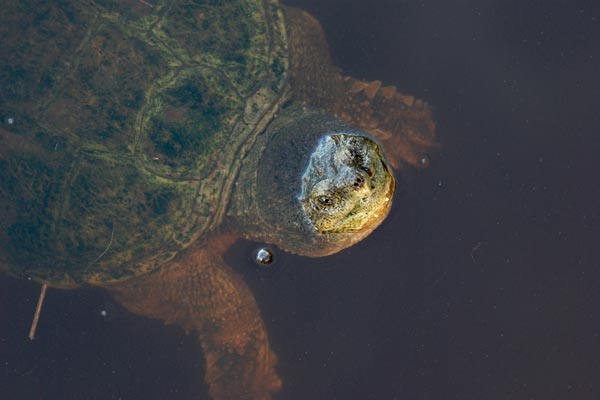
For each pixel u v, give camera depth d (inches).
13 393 185.9
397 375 177.6
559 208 186.1
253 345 190.1
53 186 169.9
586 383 172.9
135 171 170.7
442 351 178.4
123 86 170.4
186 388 190.2
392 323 181.5
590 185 187.6
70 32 173.0
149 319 199.8
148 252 175.8
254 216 180.9
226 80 179.0
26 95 170.1
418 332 179.9
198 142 172.6
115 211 171.3
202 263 189.8
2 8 176.2
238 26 186.2
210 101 175.3
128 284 183.8
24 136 169.8
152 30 178.7
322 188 154.5
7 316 190.2
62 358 189.5
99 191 169.8
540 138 193.0
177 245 177.2
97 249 172.9
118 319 196.4
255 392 186.4
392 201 179.2
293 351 186.1
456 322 180.1
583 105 195.8
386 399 175.3
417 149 195.8
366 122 201.9
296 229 175.3
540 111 196.1
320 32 210.4
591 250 183.0
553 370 175.5
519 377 175.3
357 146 160.7
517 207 186.7
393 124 200.8
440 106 202.7
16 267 175.6
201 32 181.6
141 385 189.0
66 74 170.4
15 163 170.6
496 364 177.0
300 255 187.9
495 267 183.3
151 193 171.8
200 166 174.1
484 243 184.4
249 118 179.6
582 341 177.2
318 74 202.5
